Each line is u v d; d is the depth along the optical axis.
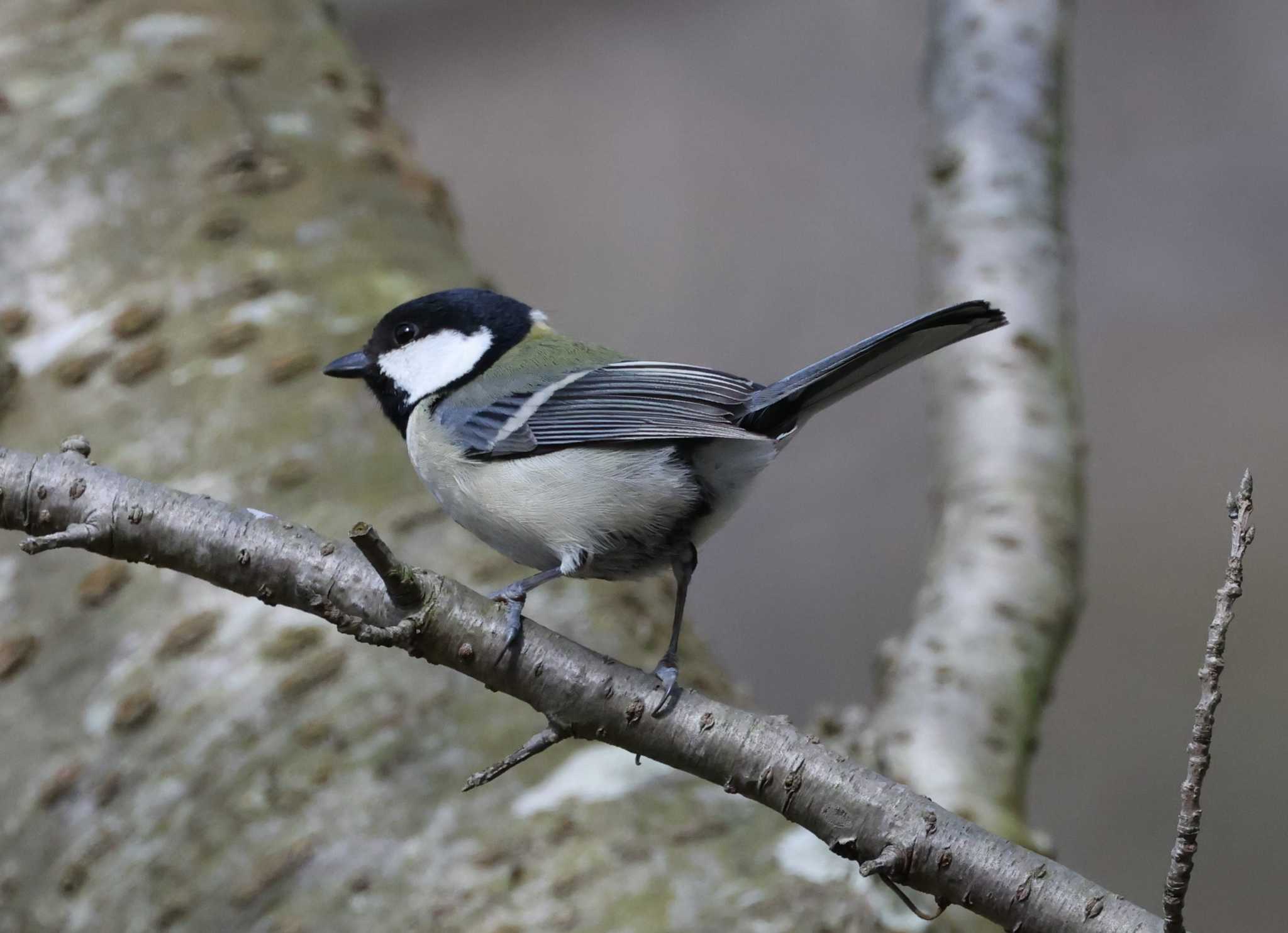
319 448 9.13
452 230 11.87
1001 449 9.66
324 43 12.52
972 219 10.86
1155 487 18.25
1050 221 10.91
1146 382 18.80
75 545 5.84
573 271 20.41
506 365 7.89
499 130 21.30
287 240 10.55
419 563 8.56
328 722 7.79
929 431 10.17
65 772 7.97
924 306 10.94
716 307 19.98
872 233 20.11
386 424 9.32
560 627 8.34
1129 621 17.83
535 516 7.30
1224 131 19.64
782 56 21.44
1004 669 8.66
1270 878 16.02
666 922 6.69
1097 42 20.17
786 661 17.70
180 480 9.05
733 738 5.66
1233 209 19.31
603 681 5.80
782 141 20.88
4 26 11.85
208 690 8.07
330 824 7.42
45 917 7.62
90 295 10.15
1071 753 17.27
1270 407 18.42
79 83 11.41
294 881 7.27
